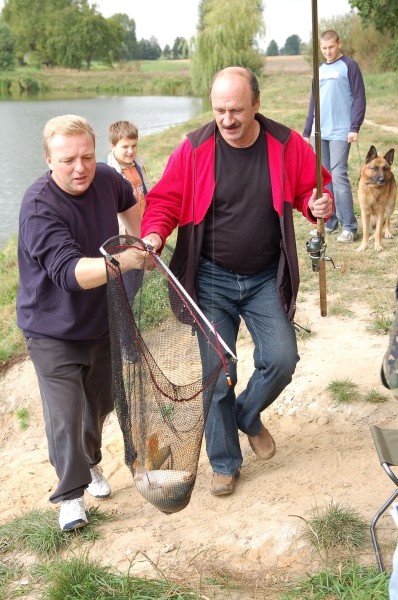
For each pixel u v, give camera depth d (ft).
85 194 11.95
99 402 13.44
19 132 100.94
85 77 246.47
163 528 12.46
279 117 69.77
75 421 12.26
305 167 12.39
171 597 10.25
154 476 10.89
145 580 10.59
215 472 13.15
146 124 103.24
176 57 363.35
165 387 10.84
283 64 172.14
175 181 12.21
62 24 284.00
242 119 11.31
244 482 13.55
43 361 12.24
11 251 37.86
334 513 11.29
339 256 25.17
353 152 46.78
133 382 10.98
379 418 15.08
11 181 64.39
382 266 23.98
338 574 10.09
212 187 11.91
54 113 129.49
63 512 12.58
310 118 27.09
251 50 141.69
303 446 14.60
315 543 10.88
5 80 219.61
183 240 12.41
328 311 20.45
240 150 11.85
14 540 12.75
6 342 23.04
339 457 13.70
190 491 10.98
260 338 12.55
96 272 10.74
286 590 10.12
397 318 7.93
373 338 18.54
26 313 12.26
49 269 11.17
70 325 12.00
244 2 137.80
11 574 11.87
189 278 12.30
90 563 11.11
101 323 12.26
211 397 10.76
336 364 17.30
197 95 157.07
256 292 12.60
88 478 12.62
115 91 217.77
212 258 12.42
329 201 12.12
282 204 11.91
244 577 10.67
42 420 19.76
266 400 12.84
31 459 17.97
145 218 12.28
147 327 11.49
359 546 10.73
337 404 15.70
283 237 12.00
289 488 12.82
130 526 12.83
